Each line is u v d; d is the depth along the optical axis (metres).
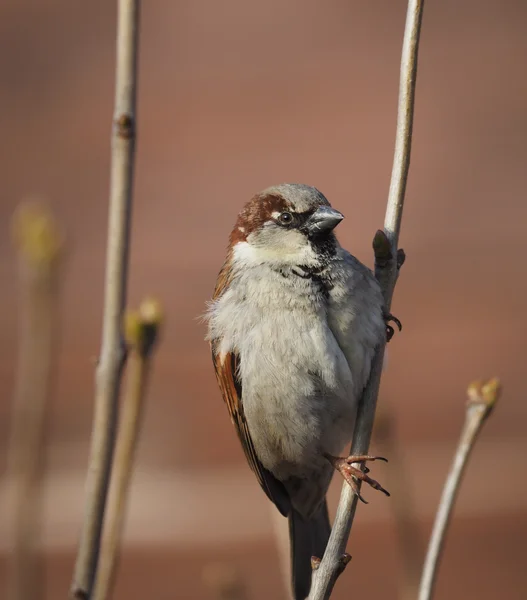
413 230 16.19
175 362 13.30
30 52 20.06
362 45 20.02
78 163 17.17
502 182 16.88
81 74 19.61
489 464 10.95
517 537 10.03
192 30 21.11
